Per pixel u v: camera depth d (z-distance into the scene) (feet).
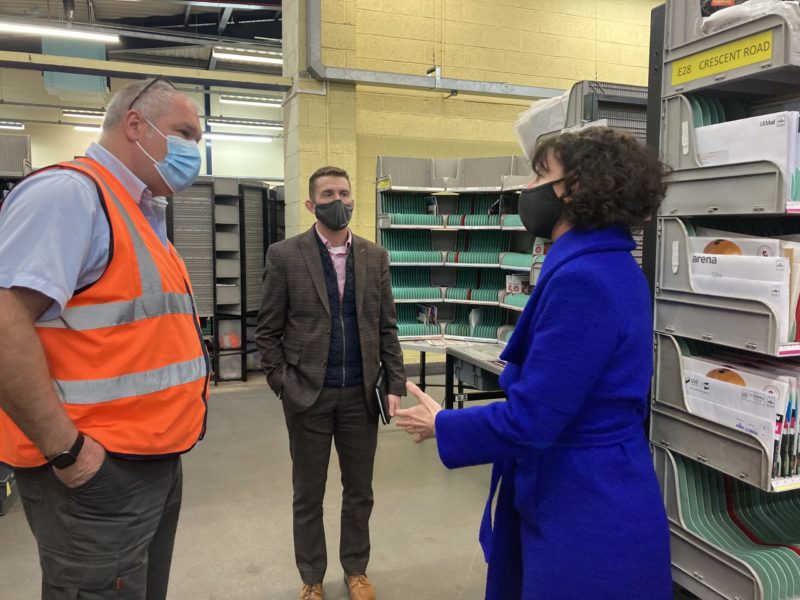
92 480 3.80
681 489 5.84
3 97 38.91
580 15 22.82
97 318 3.83
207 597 7.59
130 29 31.45
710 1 5.30
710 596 5.47
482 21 21.77
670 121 5.67
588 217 3.63
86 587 3.96
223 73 19.07
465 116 22.22
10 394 3.43
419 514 9.96
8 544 8.93
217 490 10.96
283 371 6.95
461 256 14.19
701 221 5.89
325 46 19.52
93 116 40.19
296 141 19.62
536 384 3.48
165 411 4.16
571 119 8.80
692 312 5.53
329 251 7.00
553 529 3.67
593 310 3.43
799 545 5.60
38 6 31.07
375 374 7.04
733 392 5.22
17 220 3.54
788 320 4.79
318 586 7.29
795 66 4.64
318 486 7.15
